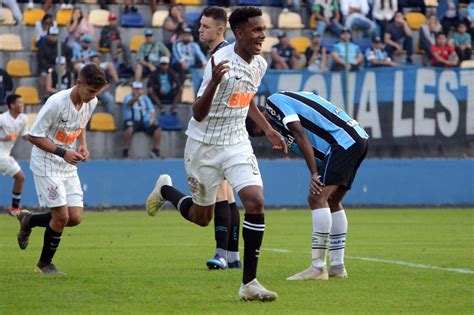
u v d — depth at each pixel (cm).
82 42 6481
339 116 2545
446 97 6456
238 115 2245
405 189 6525
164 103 6494
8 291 2244
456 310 1966
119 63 6719
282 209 6334
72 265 2923
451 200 6550
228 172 2214
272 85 6347
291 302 2064
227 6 7138
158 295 2177
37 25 6594
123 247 3669
